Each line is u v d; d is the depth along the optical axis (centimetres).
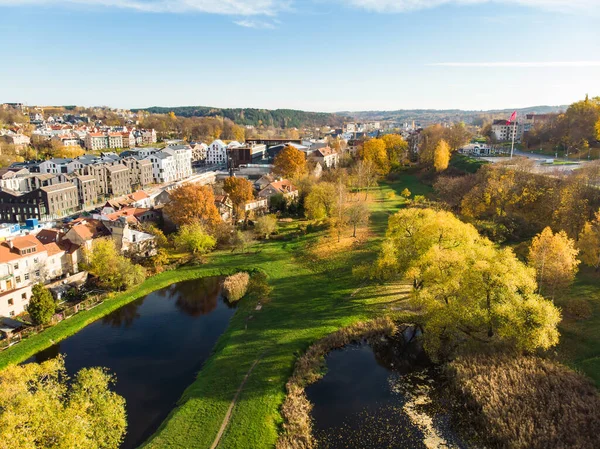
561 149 16638
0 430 2880
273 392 4950
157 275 8812
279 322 6619
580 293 6356
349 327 6303
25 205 13912
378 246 9575
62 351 6103
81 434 3262
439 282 5769
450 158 17912
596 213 7419
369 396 4978
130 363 5822
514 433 4100
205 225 10438
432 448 4175
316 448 4181
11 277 7069
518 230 9350
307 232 11288
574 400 4362
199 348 6241
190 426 4431
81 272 8194
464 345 5566
